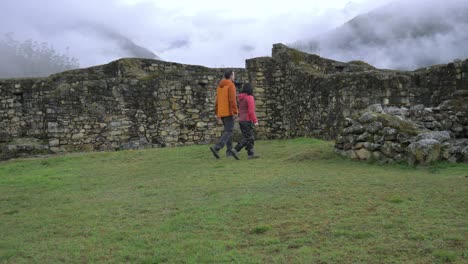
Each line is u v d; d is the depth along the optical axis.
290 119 17.66
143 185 8.08
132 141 16.28
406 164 8.46
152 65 19.12
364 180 7.12
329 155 9.93
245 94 10.58
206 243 4.70
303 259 4.16
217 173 8.64
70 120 15.56
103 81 16.09
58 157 13.12
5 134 17.23
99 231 5.39
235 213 5.67
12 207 7.18
